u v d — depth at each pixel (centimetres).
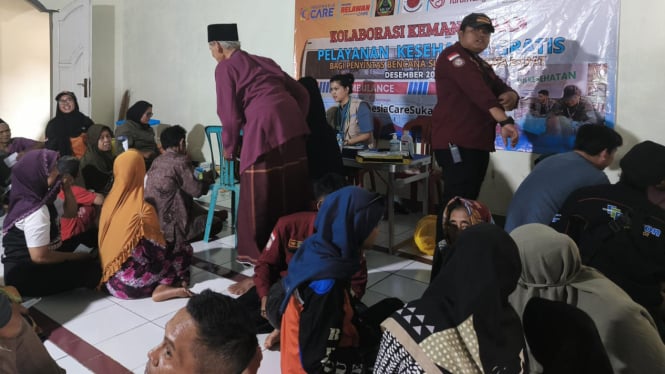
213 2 589
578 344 113
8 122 705
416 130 444
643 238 175
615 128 352
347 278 168
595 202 186
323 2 488
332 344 164
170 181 295
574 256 141
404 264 334
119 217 272
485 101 280
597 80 355
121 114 726
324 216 172
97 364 217
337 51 484
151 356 99
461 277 109
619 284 179
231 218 433
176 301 278
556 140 377
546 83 377
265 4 540
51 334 241
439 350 106
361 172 419
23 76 703
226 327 94
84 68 646
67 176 304
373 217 170
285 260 230
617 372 134
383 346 117
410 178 372
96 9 693
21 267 267
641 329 132
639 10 335
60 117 515
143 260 275
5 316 136
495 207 415
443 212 224
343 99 443
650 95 337
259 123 277
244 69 285
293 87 303
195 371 93
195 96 629
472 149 298
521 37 383
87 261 285
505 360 106
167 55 653
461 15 408
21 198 262
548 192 221
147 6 669
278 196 289
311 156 329
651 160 179
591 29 353
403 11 438
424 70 434
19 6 684
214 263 334
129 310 266
